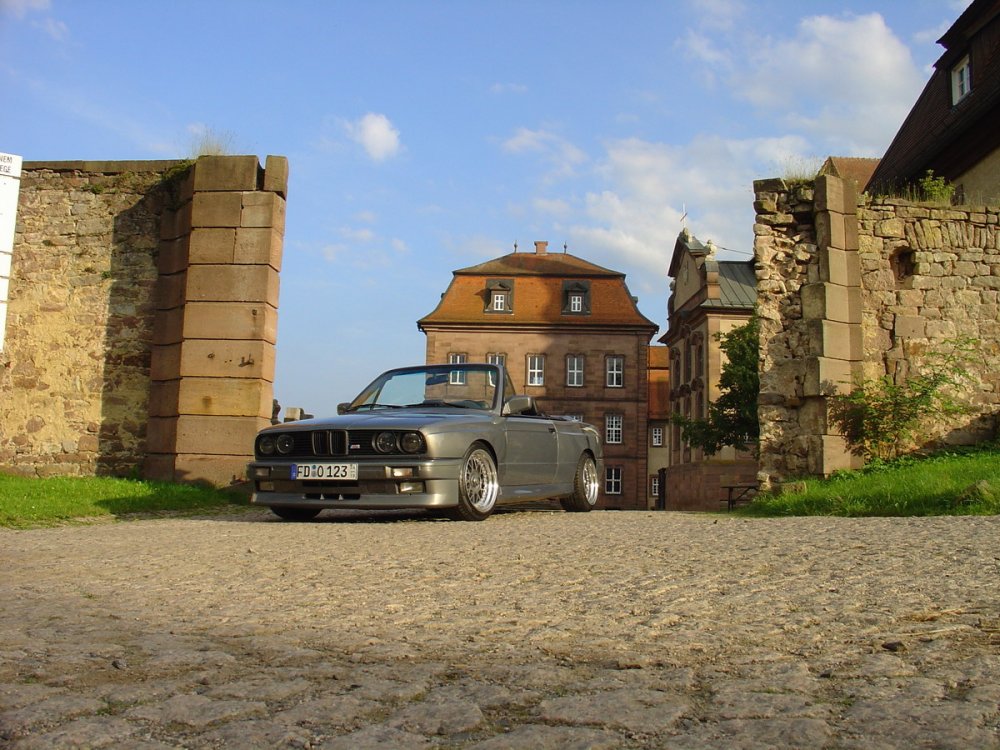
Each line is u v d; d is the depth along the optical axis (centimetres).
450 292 6103
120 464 1329
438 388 1020
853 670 278
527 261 6275
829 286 1183
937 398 1180
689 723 228
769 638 327
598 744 210
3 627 359
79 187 1382
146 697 253
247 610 395
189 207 1305
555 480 1073
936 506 853
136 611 395
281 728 224
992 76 2014
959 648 303
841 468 1170
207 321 1269
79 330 1356
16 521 858
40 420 1347
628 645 318
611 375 5962
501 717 236
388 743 213
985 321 1238
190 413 1259
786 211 1229
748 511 1052
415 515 1018
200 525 864
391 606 399
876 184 2589
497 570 505
